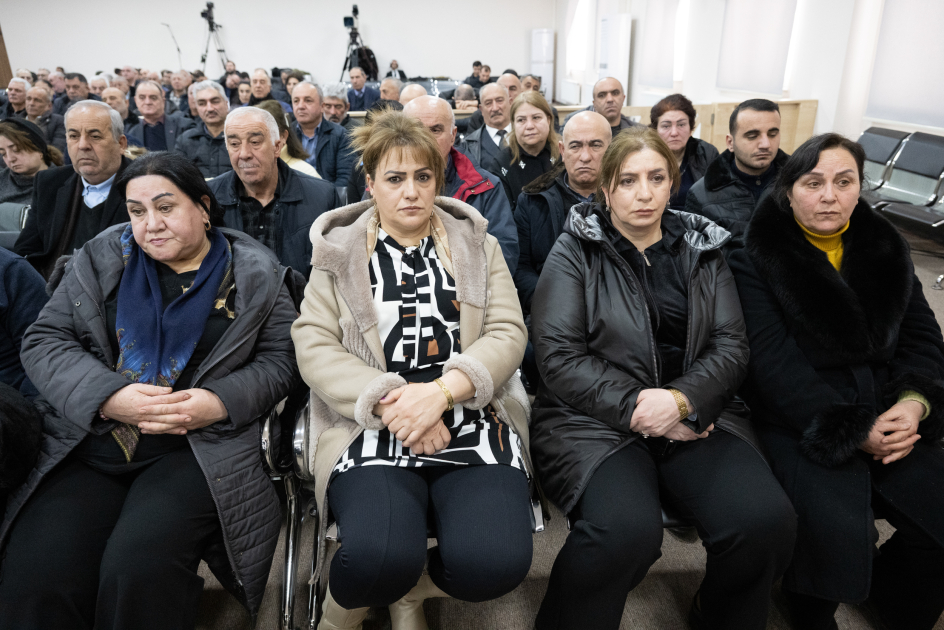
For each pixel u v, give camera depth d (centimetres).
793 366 142
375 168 133
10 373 151
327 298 137
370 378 127
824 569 128
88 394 127
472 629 147
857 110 503
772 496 124
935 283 338
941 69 409
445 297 137
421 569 117
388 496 120
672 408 131
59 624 117
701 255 148
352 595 117
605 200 156
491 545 116
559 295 147
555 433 143
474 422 134
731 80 658
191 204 140
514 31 1389
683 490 133
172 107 884
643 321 143
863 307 141
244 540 131
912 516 129
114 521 129
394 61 1319
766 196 154
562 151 226
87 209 225
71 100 779
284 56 1358
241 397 135
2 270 150
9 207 259
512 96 557
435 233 142
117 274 142
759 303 148
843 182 139
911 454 135
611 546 120
